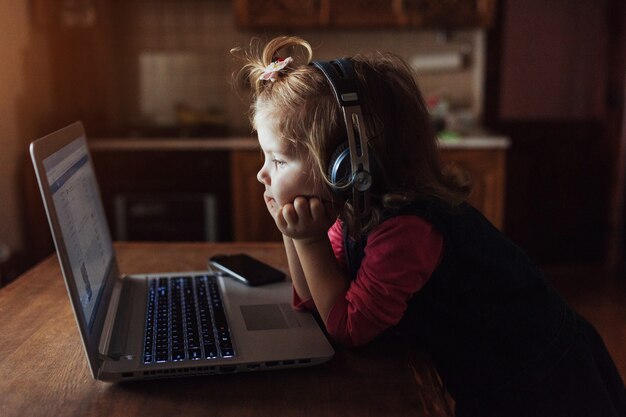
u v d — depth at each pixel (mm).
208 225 3137
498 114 3561
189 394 801
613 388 1055
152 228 3143
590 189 3617
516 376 927
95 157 3072
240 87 3258
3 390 809
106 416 750
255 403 780
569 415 928
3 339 962
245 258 1274
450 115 3443
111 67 3496
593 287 3316
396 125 901
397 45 3553
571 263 3691
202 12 3516
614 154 3576
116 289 1121
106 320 968
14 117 2953
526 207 3617
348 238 1004
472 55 3572
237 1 3145
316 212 889
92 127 3322
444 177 978
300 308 1032
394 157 901
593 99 3572
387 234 870
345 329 895
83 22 3211
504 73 3547
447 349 940
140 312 1020
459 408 957
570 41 3521
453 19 3203
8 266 2836
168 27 3529
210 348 871
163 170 3100
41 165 795
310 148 874
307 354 867
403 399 794
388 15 3191
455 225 914
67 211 902
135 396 794
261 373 856
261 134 918
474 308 930
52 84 3305
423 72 3580
